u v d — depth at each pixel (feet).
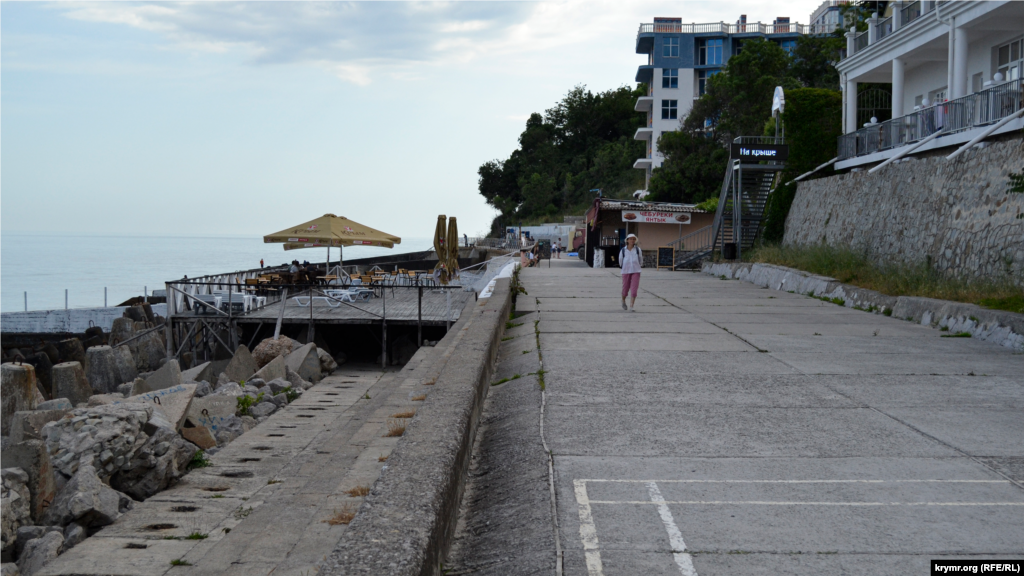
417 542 10.09
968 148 56.29
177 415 34.76
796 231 94.68
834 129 98.68
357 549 9.80
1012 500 15.03
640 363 31.27
